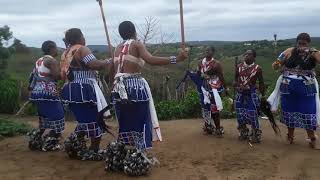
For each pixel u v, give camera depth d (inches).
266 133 215.5
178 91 317.7
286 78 185.2
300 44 182.2
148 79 352.5
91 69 157.0
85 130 160.4
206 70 203.6
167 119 282.0
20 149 183.5
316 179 145.6
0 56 285.6
